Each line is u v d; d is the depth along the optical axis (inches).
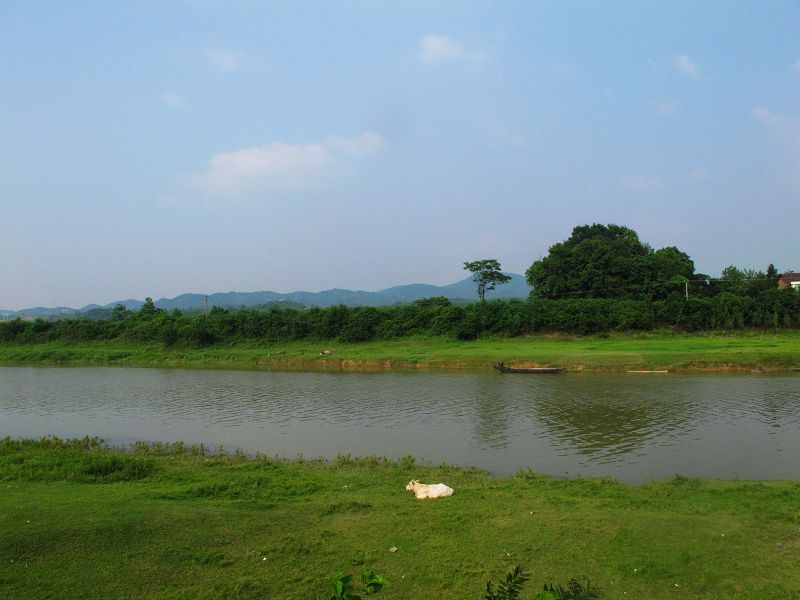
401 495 655.1
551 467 824.3
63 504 588.7
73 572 452.4
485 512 579.8
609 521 543.2
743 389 1405.0
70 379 2012.8
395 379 1770.4
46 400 1566.2
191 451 953.5
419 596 420.2
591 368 1806.1
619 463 832.9
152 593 427.2
